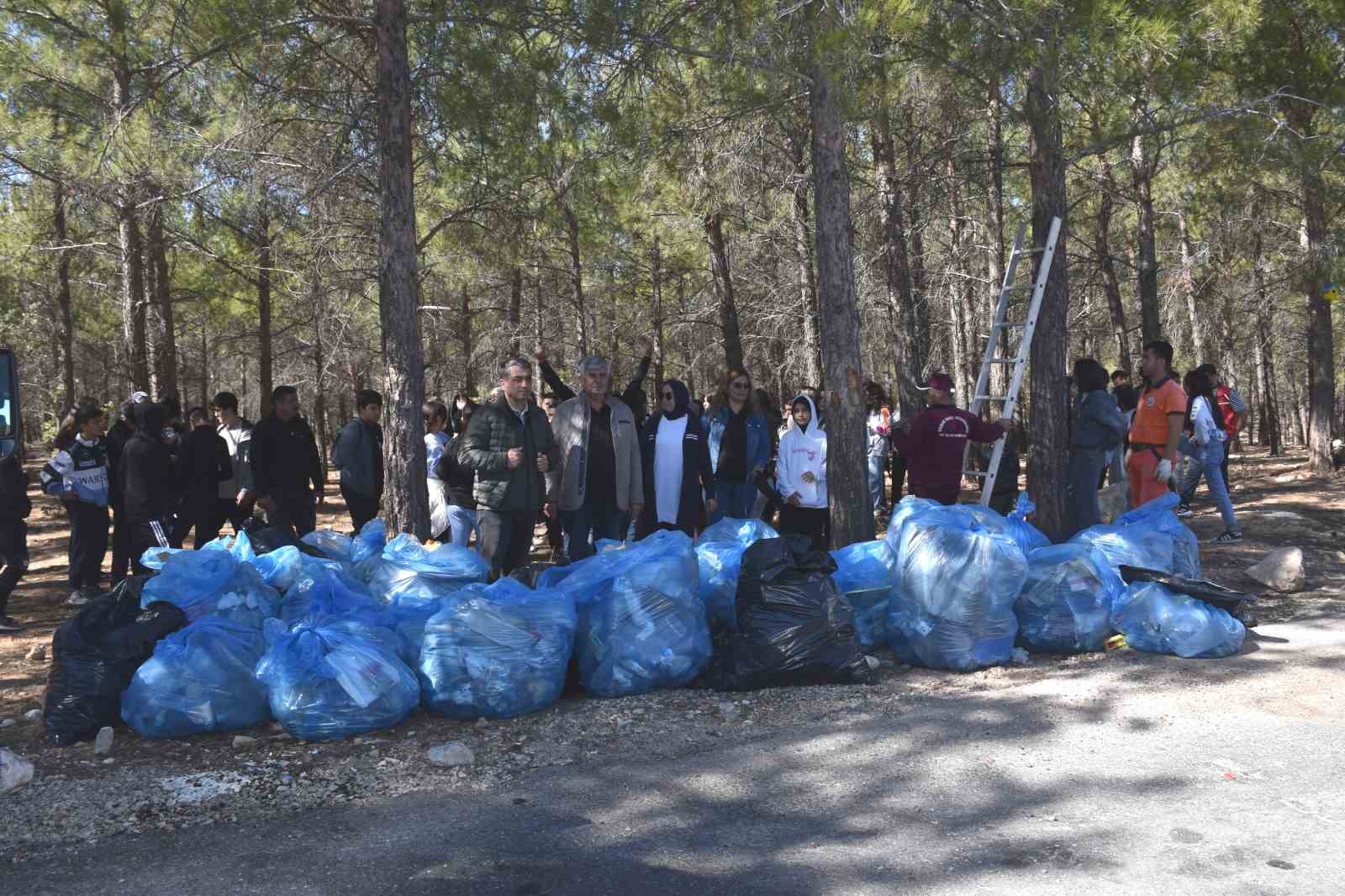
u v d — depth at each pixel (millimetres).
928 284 16750
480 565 5855
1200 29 8422
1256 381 35375
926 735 4609
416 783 4227
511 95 8672
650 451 8156
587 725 4875
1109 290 19344
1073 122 8562
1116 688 5203
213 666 4848
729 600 5973
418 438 7688
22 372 34031
